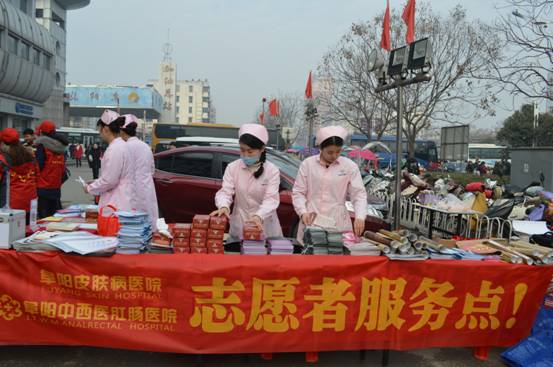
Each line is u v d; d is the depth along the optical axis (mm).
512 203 7148
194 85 123500
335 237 3693
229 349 3453
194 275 3359
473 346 3783
